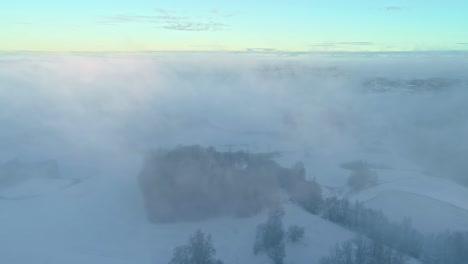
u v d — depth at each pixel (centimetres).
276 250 2534
